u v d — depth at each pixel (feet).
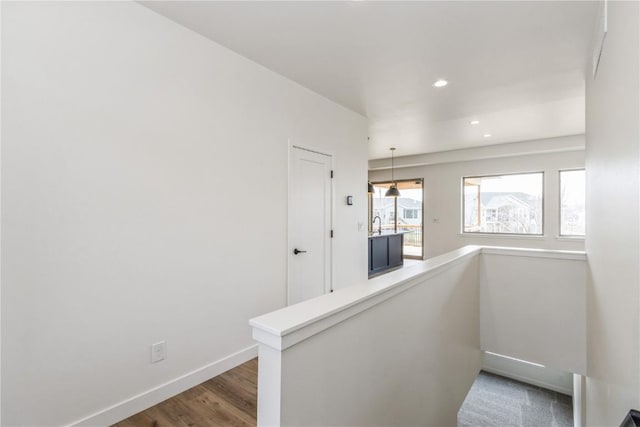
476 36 7.73
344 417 4.45
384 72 9.65
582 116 14.14
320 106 11.37
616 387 4.98
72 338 5.57
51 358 5.34
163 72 6.87
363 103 12.29
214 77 7.87
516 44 8.10
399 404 5.94
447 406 8.39
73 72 5.59
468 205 23.97
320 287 11.30
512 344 11.04
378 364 5.25
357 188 13.50
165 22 6.92
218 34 7.58
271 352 3.51
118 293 6.15
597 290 7.27
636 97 3.43
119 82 6.18
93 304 5.82
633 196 3.74
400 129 16.37
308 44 8.05
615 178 4.85
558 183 20.07
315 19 7.03
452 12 6.80
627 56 3.81
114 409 6.06
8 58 4.93
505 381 17.35
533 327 10.69
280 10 6.70
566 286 10.16
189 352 7.30
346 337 4.47
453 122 15.05
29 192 5.12
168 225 6.92
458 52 8.50
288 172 9.98
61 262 5.45
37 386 5.20
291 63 9.03
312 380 3.88
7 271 4.92
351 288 5.18
